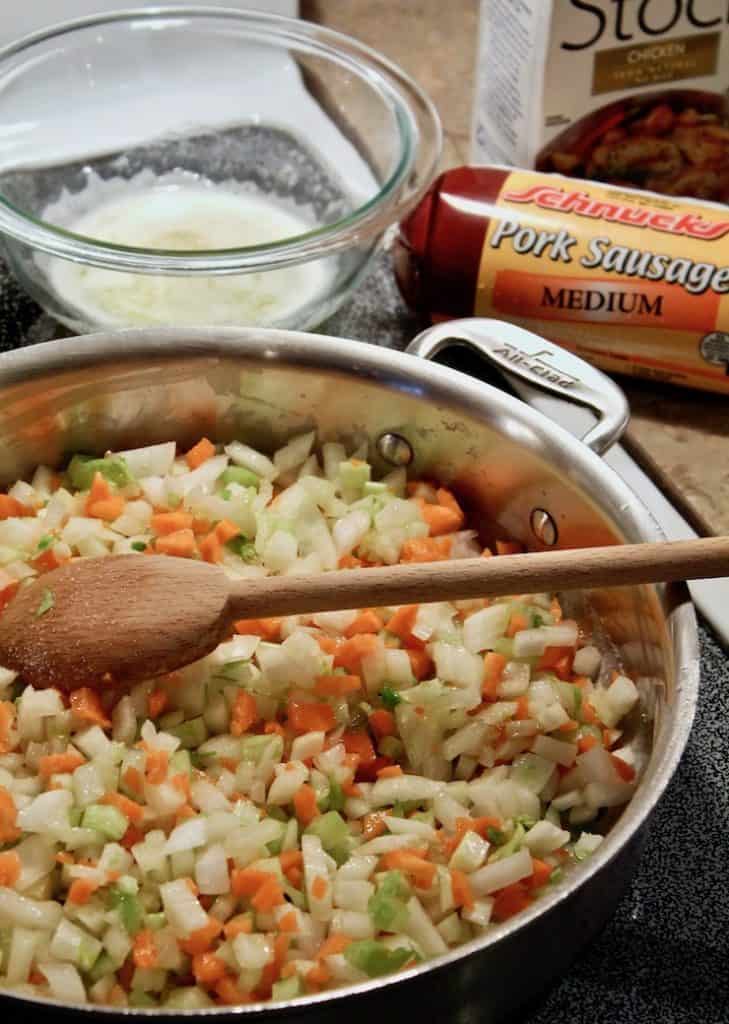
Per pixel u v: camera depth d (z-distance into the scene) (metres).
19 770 0.91
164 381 0.99
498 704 0.94
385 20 1.33
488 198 1.07
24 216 1.05
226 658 0.93
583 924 0.86
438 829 0.91
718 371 1.07
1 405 0.97
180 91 1.19
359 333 1.12
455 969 0.82
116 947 0.87
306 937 0.88
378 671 0.94
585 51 1.09
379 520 0.99
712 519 1.05
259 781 0.91
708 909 0.92
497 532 1.01
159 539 0.96
